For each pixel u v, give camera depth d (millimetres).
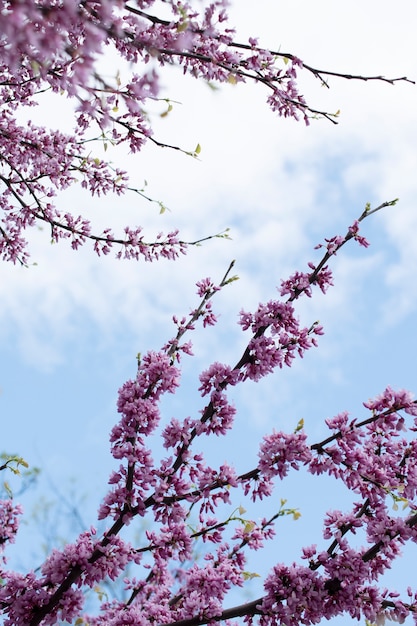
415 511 4598
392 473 4492
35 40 2732
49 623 4453
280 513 5180
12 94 7371
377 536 4367
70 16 2912
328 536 4438
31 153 7430
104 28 3430
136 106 3209
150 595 5590
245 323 4785
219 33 4441
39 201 7441
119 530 4473
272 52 4852
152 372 4625
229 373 4617
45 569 4414
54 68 4684
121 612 4672
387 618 4285
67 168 7582
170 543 4566
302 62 4863
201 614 4562
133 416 4523
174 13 4090
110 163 7543
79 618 5379
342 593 4266
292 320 4723
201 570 4691
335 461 4262
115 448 4480
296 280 4914
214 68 4859
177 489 4426
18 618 4445
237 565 5117
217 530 4672
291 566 4391
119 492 4434
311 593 4234
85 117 6797
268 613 4383
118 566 4441
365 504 4637
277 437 4250
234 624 5297
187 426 4535
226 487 4438
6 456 5004
